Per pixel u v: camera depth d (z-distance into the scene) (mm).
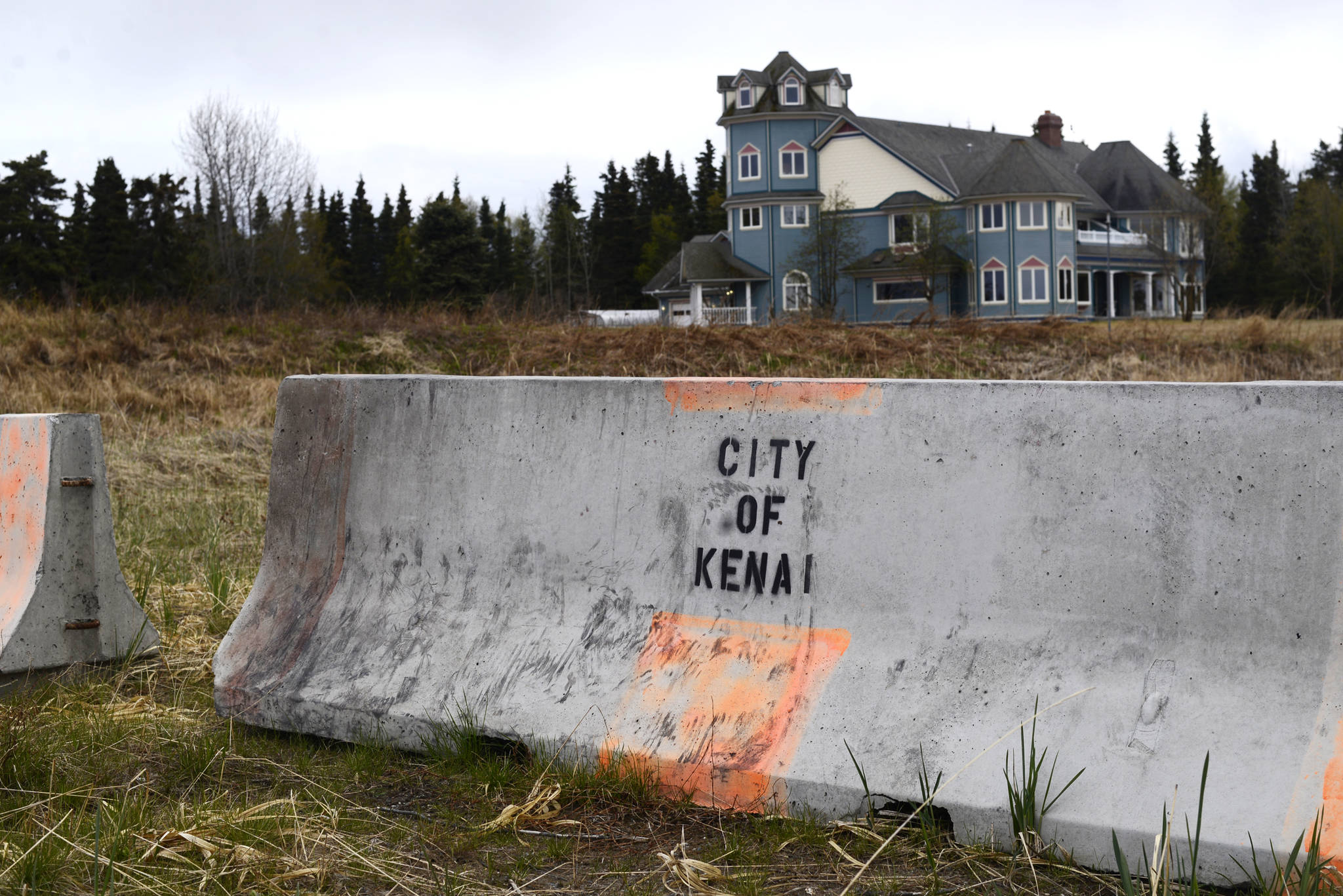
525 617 3896
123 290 49406
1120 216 61312
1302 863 2510
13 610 4609
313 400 4484
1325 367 17719
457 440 4195
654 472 3814
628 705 3512
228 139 52781
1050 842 2811
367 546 4301
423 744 3721
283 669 4102
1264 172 72438
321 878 2869
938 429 3391
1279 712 2791
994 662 3162
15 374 15961
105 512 4820
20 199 50969
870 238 56188
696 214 97875
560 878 2854
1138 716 2918
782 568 3529
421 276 63156
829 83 56812
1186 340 18859
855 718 3209
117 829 3055
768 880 2789
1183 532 3049
